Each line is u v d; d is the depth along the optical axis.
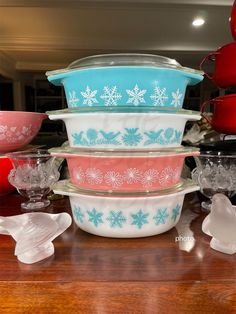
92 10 1.98
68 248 0.43
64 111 0.44
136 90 0.41
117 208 0.44
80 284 0.33
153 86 0.42
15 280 0.34
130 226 0.44
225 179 0.59
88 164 0.44
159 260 0.39
